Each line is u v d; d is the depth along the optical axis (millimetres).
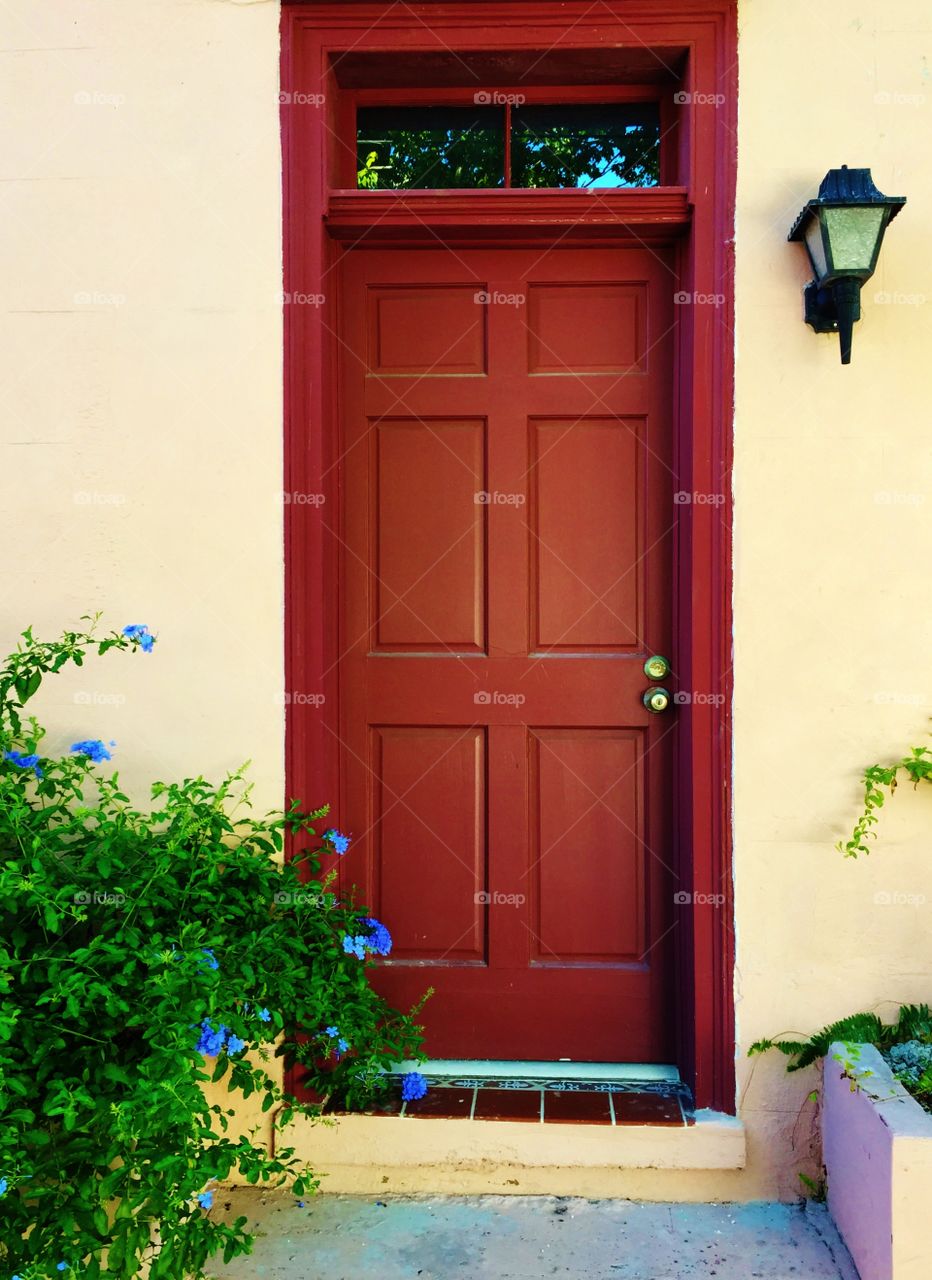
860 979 2443
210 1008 1953
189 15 2477
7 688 2291
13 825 2121
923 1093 2121
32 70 2496
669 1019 2664
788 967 2455
